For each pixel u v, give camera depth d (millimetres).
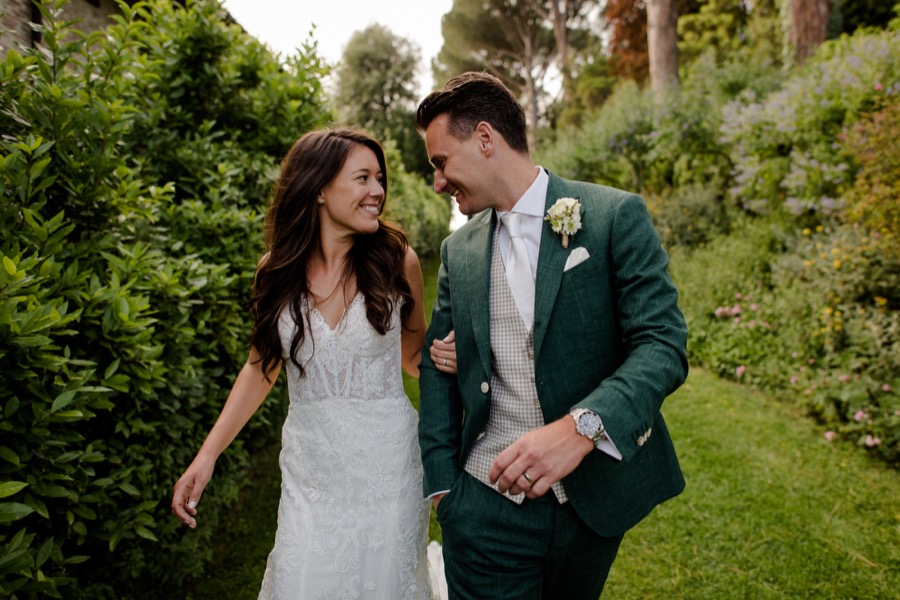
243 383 1860
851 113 4988
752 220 6137
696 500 3043
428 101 1460
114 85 2389
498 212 1517
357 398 1684
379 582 1639
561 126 18812
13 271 1337
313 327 1693
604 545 1476
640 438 1196
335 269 1756
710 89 7766
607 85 18047
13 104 1920
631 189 8578
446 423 1650
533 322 1432
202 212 2889
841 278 3979
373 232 1731
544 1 25781
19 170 1710
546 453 1135
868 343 3631
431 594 1839
